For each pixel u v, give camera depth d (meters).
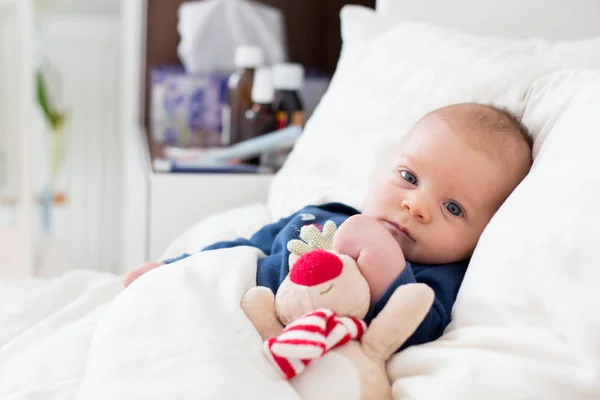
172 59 1.91
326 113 1.24
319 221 0.96
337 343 0.69
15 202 1.90
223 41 1.79
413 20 1.42
